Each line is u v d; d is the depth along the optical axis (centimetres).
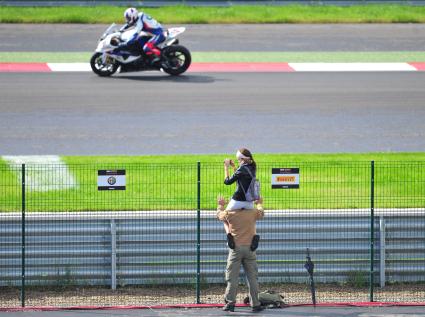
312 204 6356
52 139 8356
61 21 14350
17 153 7831
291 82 10806
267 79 10962
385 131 8756
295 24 14600
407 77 11131
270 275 6044
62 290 5934
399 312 5431
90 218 5934
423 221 6091
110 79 10856
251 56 12325
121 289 5962
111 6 15275
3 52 12338
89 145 8162
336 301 5706
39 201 6369
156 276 6003
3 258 5922
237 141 8344
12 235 5916
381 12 15150
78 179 6862
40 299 5741
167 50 10844
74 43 13025
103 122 9000
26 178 6869
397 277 6125
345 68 11638
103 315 5350
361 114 9400
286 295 5831
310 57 12312
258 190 5328
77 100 9825
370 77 11100
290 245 6034
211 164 7288
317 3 15688
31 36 13400
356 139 8444
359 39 13525
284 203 6362
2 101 9719
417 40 13512
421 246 6116
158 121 9062
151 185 6694
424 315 5362
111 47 10800
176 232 5984
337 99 10012
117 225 5950
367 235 6062
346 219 6038
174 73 10962
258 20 14650
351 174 7069
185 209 6209
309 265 5581
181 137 8481
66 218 5919
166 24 14262
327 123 9038
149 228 5969
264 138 8469
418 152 7956
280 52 12606
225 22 14512
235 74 11206
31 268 5947
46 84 10538
